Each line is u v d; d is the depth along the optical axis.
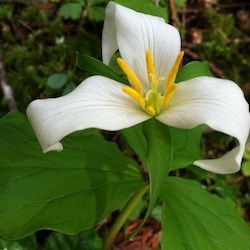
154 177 0.14
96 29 0.29
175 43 0.17
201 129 0.19
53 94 0.28
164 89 0.16
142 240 0.26
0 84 0.27
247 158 0.28
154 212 0.26
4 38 0.30
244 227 0.17
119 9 0.17
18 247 0.21
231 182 0.28
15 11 0.31
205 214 0.17
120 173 0.18
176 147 0.19
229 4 0.33
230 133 0.14
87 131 0.20
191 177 0.27
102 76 0.15
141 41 0.17
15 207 0.16
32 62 0.29
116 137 0.28
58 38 0.29
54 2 0.31
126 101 0.15
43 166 0.17
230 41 0.32
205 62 0.19
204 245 0.16
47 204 0.17
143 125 0.15
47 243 0.22
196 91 0.15
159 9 0.23
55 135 0.13
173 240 0.16
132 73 0.15
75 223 0.16
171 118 0.15
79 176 0.17
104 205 0.17
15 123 0.18
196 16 0.32
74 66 0.29
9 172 0.17
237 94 0.15
